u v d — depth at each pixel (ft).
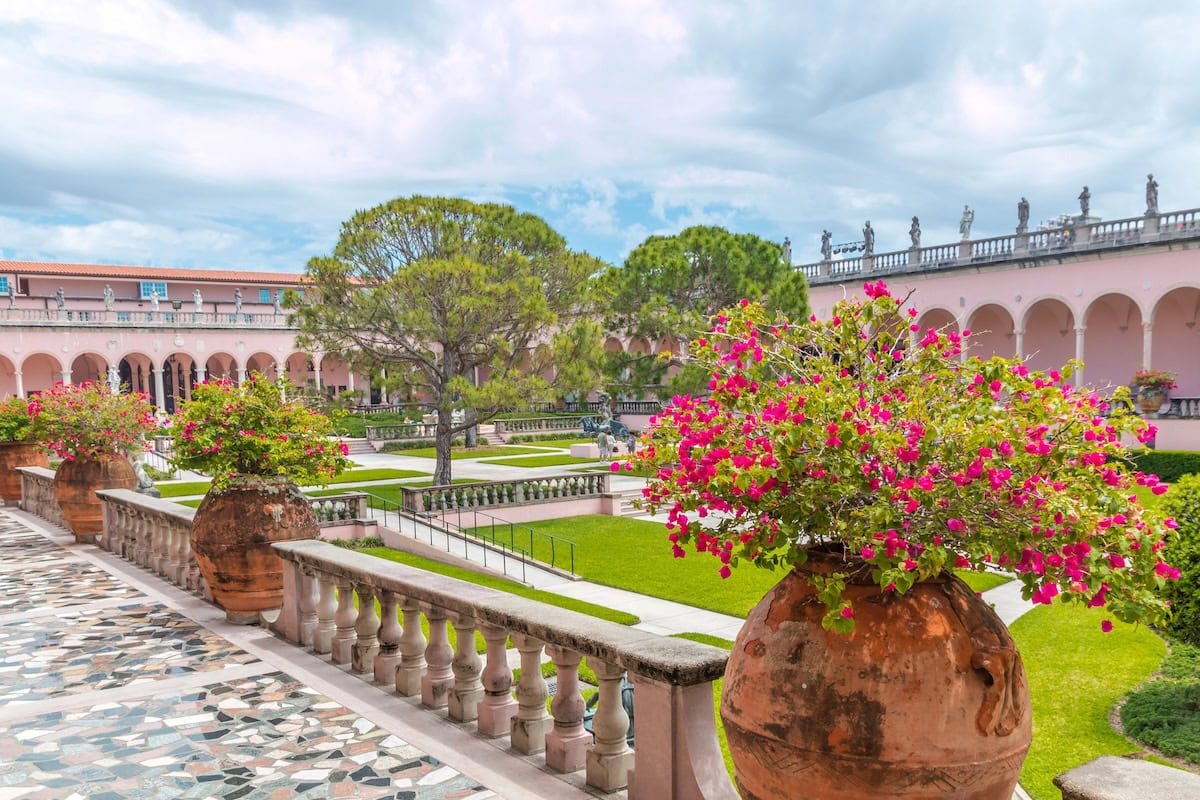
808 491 9.48
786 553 10.32
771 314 85.87
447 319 75.51
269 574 26.21
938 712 8.94
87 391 44.21
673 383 85.76
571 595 46.57
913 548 9.21
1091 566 8.64
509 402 74.43
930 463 9.55
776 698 9.53
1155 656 31.04
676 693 12.37
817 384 10.43
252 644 24.38
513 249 81.30
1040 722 25.21
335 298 78.59
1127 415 9.80
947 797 9.00
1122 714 25.09
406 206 80.23
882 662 9.09
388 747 16.75
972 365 10.46
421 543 60.70
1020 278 116.06
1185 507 25.61
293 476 27.86
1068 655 31.65
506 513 73.05
